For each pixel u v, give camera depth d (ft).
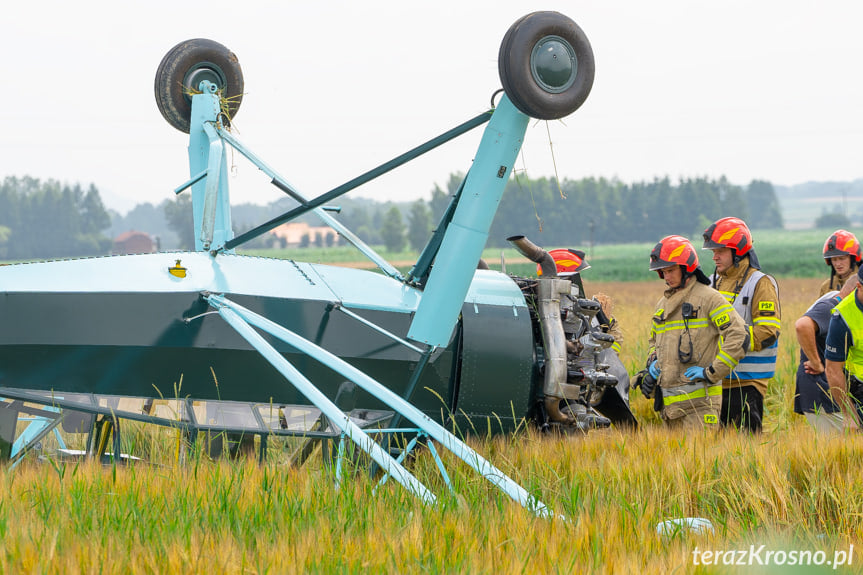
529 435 55.67
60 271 53.36
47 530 32.63
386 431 47.62
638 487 44.86
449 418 57.11
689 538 37.29
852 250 71.15
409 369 56.18
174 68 75.10
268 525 35.24
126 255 57.06
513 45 48.26
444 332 51.60
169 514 35.76
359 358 55.26
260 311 54.03
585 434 57.06
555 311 57.98
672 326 64.85
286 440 53.16
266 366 53.06
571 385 56.75
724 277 67.62
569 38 49.26
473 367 56.54
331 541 33.12
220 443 52.60
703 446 51.80
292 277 58.29
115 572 29.50
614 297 341.82
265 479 39.99
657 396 66.33
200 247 61.72
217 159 64.49
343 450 47.78
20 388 50.44
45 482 39.83
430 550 33.06
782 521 42.22
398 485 42.19
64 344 50.67
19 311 50.57
